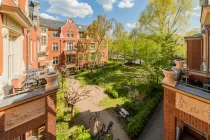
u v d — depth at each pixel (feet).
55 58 95.66
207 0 17.67
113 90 61.62
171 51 59.72
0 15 12.69
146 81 65.10
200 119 12.45
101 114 45.14
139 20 67.67
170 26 63.98
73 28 109.91
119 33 130.31
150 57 60.08
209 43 21.02
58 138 26.99
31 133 25.40
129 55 129.18
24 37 24.79
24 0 25.99
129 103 51.42
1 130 11.14
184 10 61.57
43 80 18.24
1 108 10.96
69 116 39.22
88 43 113.19
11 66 18.94
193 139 19.69
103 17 108.78
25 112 13.02
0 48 12.48
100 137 33.45
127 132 35.91
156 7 63.98
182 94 14.15
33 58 40.88
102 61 128.57
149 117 41.63
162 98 54.54
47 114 15.01
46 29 88.53
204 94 11.84
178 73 17.81
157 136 33.09
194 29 65.98
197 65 41.88
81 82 77.77
